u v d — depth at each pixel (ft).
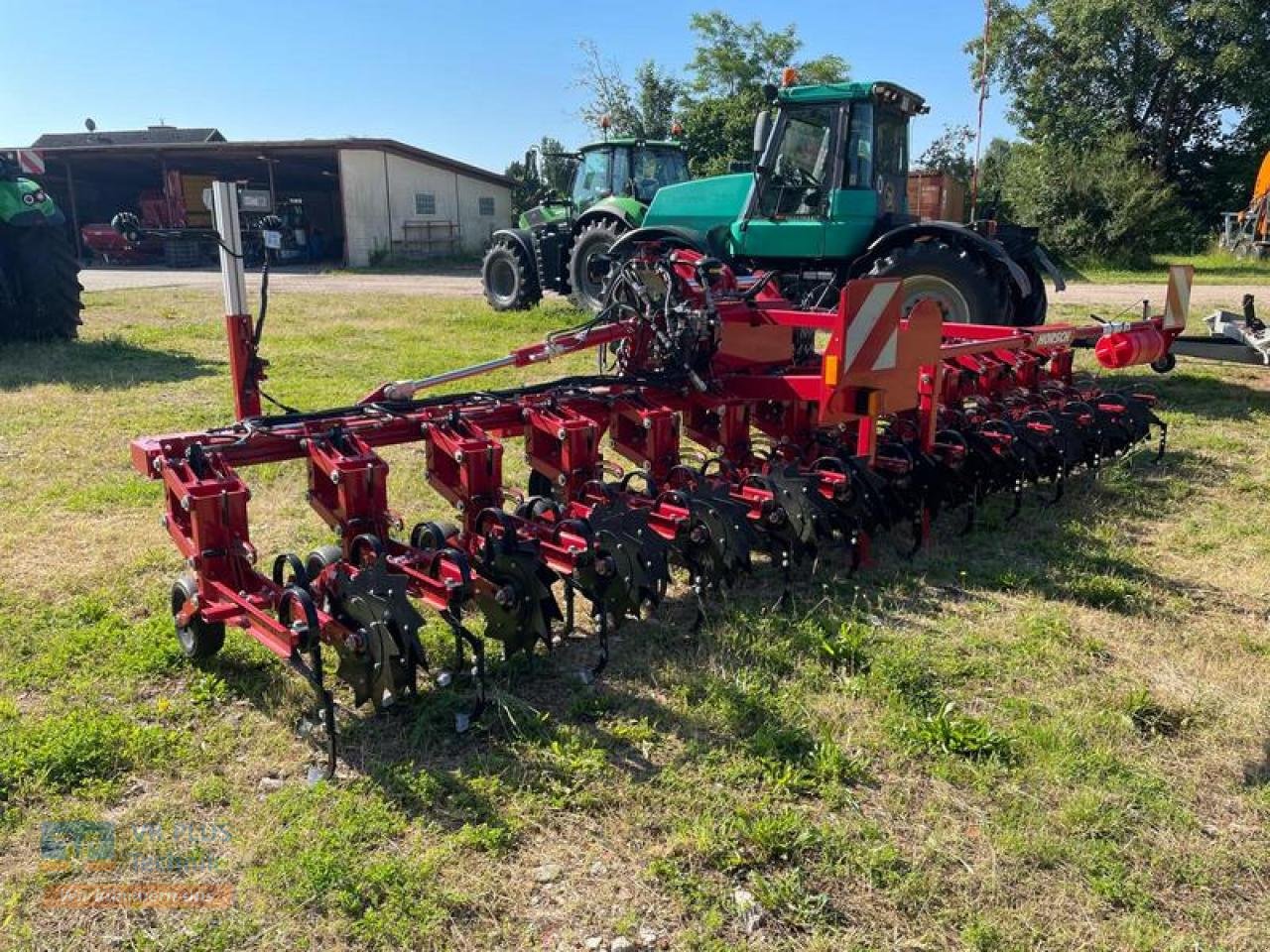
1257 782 10.12
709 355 17.11
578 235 44.09
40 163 34.68
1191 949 7.95
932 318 14.85
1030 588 14.85
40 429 22.61
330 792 9.61
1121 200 81.00
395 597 9.79
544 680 11.87
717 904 8.34
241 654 12.18
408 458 21.17
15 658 11.98
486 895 8.38
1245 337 26.66
